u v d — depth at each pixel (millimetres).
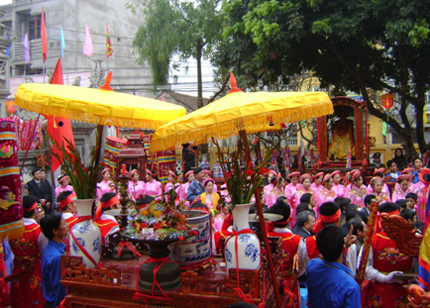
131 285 3205
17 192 3805
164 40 18328
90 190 3621
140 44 19344
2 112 7957
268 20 12891
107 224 3883
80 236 3465
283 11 12719
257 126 3758
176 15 18734
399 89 15602
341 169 13055
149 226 3428
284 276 4035
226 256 3123
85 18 23859
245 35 14086
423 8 11539
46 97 3125
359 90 17250
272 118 2809
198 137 2875
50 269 3752
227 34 13992
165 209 3166
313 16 12898
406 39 11695
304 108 2896
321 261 3092
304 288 4582
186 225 3182
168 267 3145
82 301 3305
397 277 3645
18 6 23266
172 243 3375
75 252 3463
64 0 22609
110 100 3340
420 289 2807
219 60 16234
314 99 2973
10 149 3762
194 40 18484
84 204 3549
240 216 3117
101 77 16062
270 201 8633
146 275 3115
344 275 2891
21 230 3812
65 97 3150
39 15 23062
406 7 11469
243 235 3068
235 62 15070
